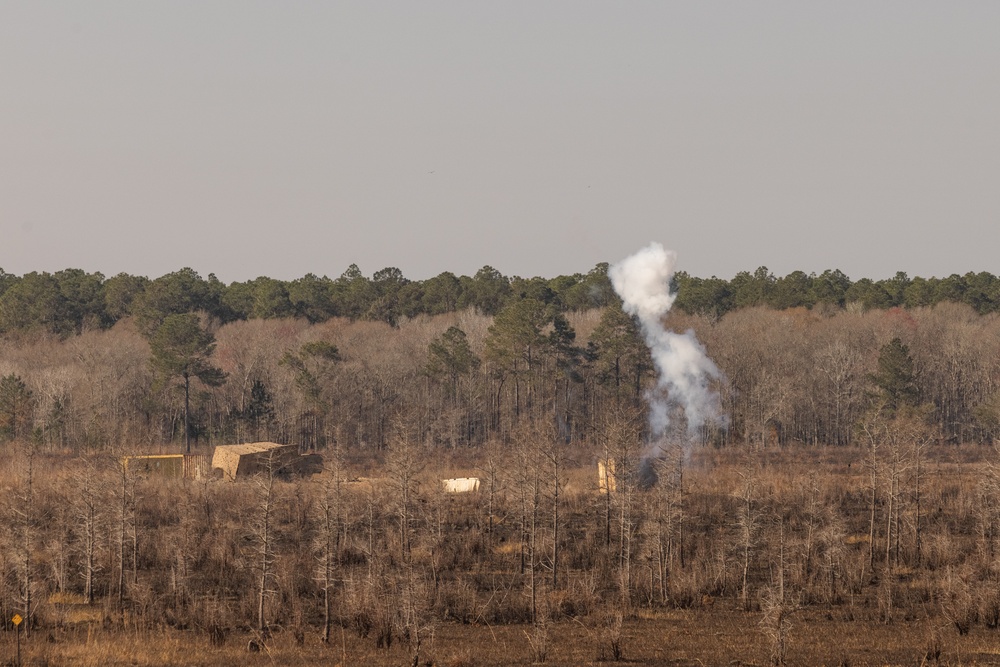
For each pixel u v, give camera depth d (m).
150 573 124.25
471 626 103.94
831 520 132.75
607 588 119.12
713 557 126.19
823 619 106.62
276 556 106.81
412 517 139.12
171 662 89.75
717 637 98.94
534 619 104.00
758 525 124.50
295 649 94.25
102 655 91.62
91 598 113.12
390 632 97.56
